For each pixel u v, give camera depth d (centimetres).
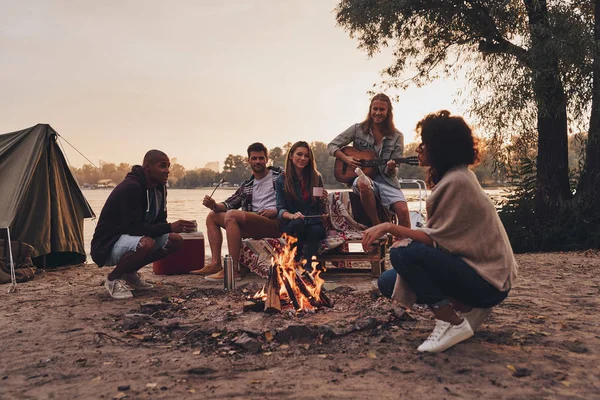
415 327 374
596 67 1007
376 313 405
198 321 404
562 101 1077
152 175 537
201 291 531
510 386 264
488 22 1231
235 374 291
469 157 301
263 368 300
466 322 310
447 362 299
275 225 621
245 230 617
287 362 309
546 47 1022
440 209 294
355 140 659
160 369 302
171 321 395
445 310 306
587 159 1098
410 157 631
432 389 262
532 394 254
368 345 336
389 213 643
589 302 463
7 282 641
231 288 535
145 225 530
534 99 1070
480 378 275
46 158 769
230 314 419
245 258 613
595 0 1071
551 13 1047
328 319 401
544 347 325
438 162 303
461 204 289
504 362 298
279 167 672
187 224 544
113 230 521
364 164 639
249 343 332
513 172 1228
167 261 661
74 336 377
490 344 331
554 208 1110
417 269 297
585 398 249
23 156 739
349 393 259
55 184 779
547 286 555
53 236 770
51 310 466
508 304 455
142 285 550
